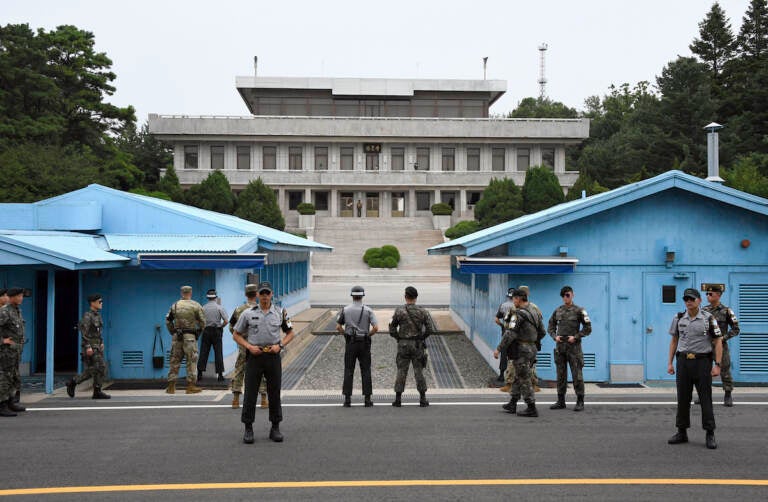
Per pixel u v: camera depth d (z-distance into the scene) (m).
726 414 9.84
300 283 27.22
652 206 13.30
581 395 10.08
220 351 12.93
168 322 11.80
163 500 6.06
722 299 13.20
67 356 15.19
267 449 7.77
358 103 70.88
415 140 66.31
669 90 61.25
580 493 6.24
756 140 55.31
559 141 66.81
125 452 7.65
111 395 11.55
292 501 6.02
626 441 8.16
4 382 9.73
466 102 71.81
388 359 16.03
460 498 6.10
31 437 8.37
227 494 6.21
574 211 12.99
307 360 15.88
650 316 13.26
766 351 13.06
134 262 13.16
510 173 65.94
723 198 12.87
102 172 48.78
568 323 10.14
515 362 9.73
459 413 9.88
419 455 7.51
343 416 9.65
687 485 6.48
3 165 36.25
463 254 14.21
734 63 68.31
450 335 20.89
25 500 6.07
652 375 13.20
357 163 66.88
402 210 68.25
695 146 57.38
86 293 13.52
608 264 13.30
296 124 64.81
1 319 9.75
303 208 59.84
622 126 84.62
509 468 7.02
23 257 11.35
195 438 8.30
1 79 43.97
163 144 77.50
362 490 6.32
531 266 12.71
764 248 13.19
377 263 48.22
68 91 50.81
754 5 71.31
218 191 47.88
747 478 6.71
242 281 15.83
